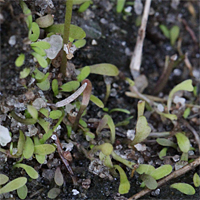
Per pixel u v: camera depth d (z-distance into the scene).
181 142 0.19
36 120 0.18
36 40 0.18
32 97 0.18
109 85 0.20
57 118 0.18
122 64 0.21
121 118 0.21
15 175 0.18
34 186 0.18
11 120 0.18
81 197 0.18
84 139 0.19
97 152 0.19
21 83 0.18
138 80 0.21
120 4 0.21
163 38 0.23
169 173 0.19
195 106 0.21
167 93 0.22
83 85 0.18
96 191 0.19
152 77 0.22
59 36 0.18
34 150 0.18
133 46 0.22
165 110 0.20
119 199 0.18
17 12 0.18
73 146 0.19
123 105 0.21
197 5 0.24
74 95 0.18
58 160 0.19
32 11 0.19
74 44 0.19
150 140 0.20
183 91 0.22
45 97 0.19
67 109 0.19
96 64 0.20
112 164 0.19
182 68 0.23
